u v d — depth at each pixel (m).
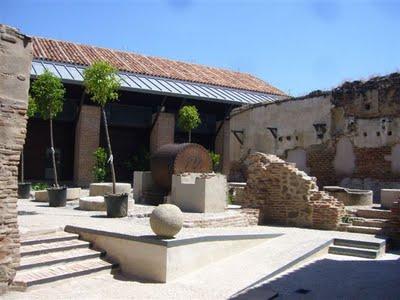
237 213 13.99
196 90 28.06
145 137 28.52
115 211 12.77
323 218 14.04
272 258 10.16
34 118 24.62
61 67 24.77
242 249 10.72
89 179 24.31
